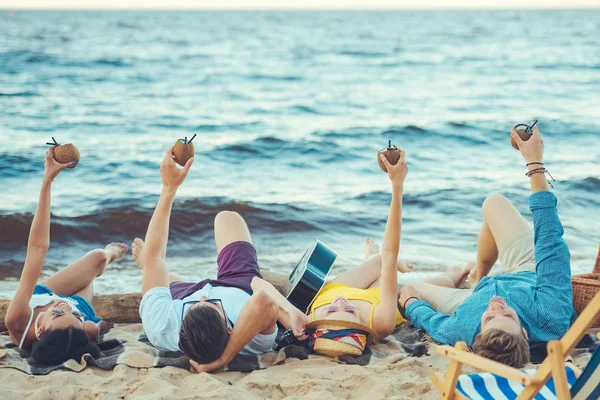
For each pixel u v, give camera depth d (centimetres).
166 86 2372
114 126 1592
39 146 1283
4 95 1948
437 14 11619
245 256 466
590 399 290
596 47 3950
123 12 13238
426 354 429
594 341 442
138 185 1026
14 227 788
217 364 390
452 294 482
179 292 461
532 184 434
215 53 3512
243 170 1179
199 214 863
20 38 3888
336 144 1413
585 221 864
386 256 433
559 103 2031
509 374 271
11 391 350
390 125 1627
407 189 1024
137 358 402
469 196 991
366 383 379
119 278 654
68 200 919
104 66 2780
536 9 15775
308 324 422
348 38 4719
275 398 364
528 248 476
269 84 2531
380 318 434
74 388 356
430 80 2683
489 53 3662
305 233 834
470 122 1673
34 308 418
